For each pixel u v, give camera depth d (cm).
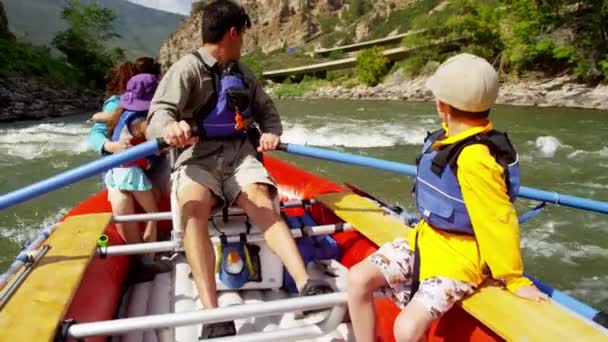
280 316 256
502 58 2788
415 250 192
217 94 270
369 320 198
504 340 178
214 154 270
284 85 4450
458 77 177
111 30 3847
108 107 353
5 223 755
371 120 1859
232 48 274
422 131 1549
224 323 222
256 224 260
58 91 2383
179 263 315
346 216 301
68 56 3278
